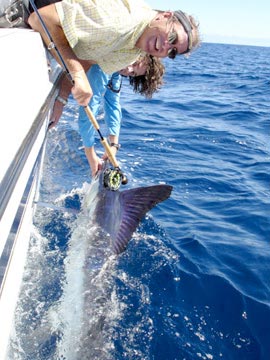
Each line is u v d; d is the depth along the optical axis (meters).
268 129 4.36
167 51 1.57
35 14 1.59
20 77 1.23
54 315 1.37
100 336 1.30
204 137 3.80
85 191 2.04
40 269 1.58
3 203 0.83
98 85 1.87
